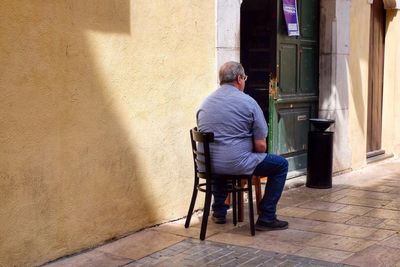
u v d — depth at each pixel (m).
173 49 5.68
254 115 5.21
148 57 5.43
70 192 4.77
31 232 4.49
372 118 9.91
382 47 10.12
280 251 4.95
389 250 4.98
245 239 5.28
